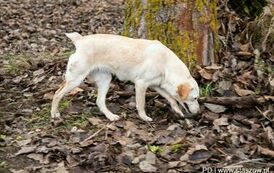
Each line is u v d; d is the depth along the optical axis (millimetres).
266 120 4676
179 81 4695
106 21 8172
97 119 4730
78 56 4652
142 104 4762
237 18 5809
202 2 5160
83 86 5223
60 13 8875
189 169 4148
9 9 9008
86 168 4180
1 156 4344
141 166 4176
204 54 5188
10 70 5855
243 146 4395
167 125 4711
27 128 4703
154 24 5172
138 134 4547
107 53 4699
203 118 4719
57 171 4145
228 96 4922
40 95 5211
